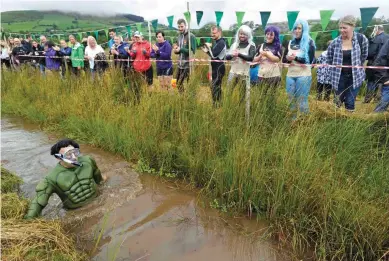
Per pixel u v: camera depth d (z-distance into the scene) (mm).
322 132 4195
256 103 4785
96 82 7656
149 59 7484
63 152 3898
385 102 4547
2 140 6441
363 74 5047
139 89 6727
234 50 5539
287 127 4461
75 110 7078
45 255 2918
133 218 3764
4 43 12953
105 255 3141
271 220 3662
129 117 5883
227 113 4848
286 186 3672
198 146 4734
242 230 3559
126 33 10859
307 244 3258
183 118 5062
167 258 3104
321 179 3514
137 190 4398
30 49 12047
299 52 5199
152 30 10578
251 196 3812
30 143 6254
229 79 5633
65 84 8398
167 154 4980
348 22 4883
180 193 4355
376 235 3039
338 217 3201
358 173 3715
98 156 5605
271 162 3980
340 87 5254
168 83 7137
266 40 5555
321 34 8922
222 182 4094
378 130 4137
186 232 3514
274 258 3125
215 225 3645
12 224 3281
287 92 5082
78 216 3805
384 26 6809
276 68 5461
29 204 3795
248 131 4449
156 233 3484
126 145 5465
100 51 8906
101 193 4301
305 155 3734
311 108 4773
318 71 6750
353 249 3125
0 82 9922
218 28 6242
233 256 3145
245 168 3865
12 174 4672
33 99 8625
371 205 3256
